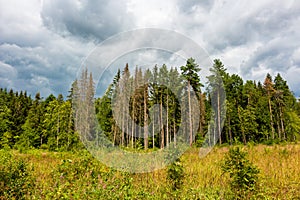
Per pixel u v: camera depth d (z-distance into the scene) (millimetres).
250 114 32938
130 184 4895
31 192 4590
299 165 7914
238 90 35062
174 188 4977
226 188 5273
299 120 33844
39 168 7324
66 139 17625
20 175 5020
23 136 30859
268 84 39719
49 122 27750
